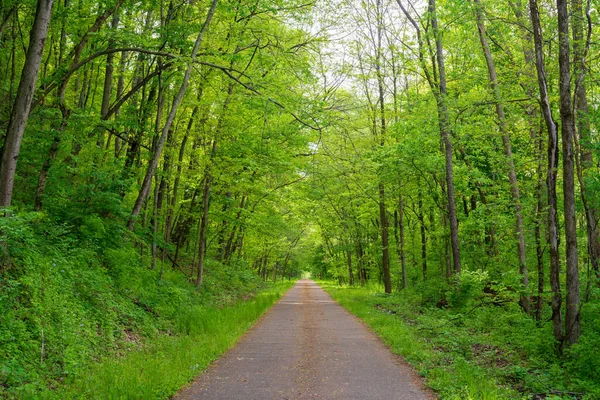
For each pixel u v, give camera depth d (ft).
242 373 25.46
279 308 66.85
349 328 44.60
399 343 33.50
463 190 70.18
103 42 41.42
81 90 51.44
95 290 33.37
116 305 34.50
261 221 76.33
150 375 21.88
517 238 52.13
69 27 40.88
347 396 20.99
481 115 51.85
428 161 64.64
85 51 41.88
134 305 38.34
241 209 67.92
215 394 21.21
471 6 45.70
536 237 46.68
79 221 38.52
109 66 49.55
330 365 27.66
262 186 75.97
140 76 53.26
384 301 73.20
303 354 31.12
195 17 47.32
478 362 29.91
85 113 39.86
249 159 57.21
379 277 137.28
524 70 45.14
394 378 24.47
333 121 50.06
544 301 45.39
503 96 49.42
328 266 212.23
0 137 36.65
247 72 47.78
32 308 25.00
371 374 25.36
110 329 30.09
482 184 62.34
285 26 58.34
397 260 110.93
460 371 24.36
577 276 30.40
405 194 84.38
